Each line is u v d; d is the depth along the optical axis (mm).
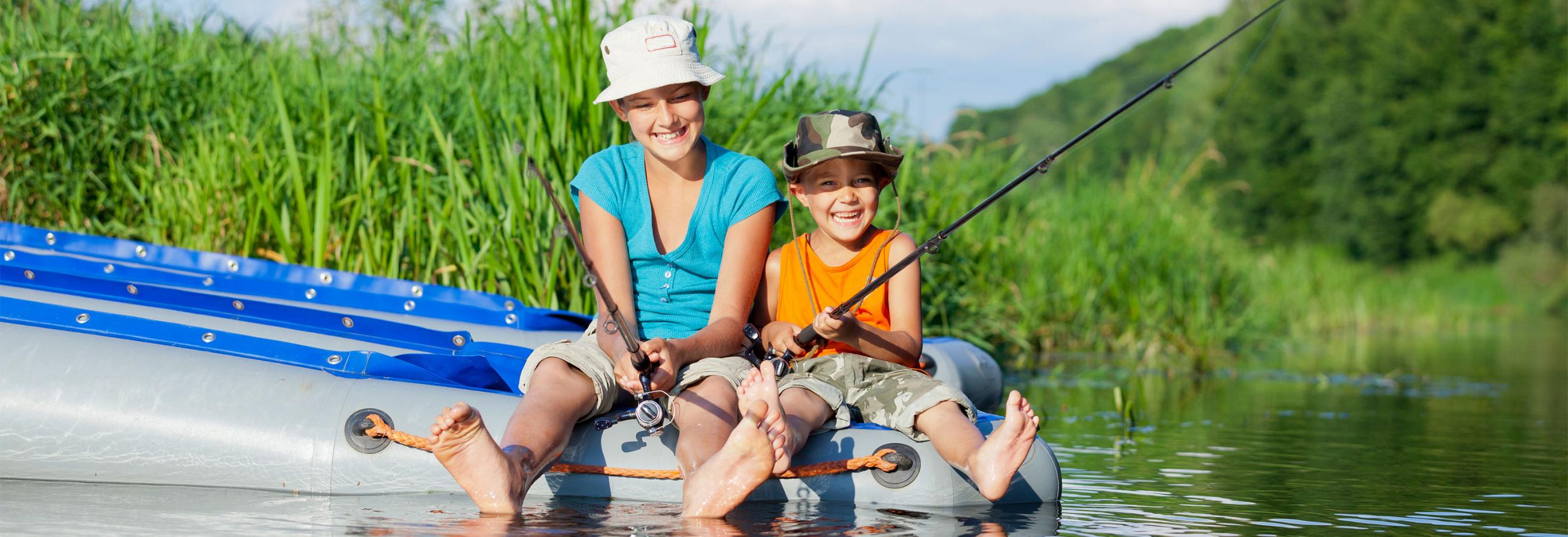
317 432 2658
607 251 2908
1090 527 2465
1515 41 27938
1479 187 27891
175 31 6336
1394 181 27922
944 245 6223
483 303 3943
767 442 2371
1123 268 8242
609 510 2486
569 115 4566
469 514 2406
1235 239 12102
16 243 4113
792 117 5516
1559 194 26297
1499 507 2781
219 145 5215
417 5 6320
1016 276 7727
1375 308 15906
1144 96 2734
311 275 4082
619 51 2873
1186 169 10484
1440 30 28328
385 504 2516
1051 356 7703
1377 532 2494
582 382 2664
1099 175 9727
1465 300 23875
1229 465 3410
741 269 2896
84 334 2871
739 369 2756
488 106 5180
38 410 2705
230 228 5074
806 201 2977
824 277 2957
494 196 4645
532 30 5453
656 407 2564
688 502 2414
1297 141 28562
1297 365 7855
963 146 7332
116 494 2580
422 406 2691
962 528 2396
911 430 2695
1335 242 27875
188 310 3420
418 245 4664
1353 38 28844
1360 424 4488
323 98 5125
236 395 2725
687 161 2949
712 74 2900
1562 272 24688
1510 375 7176
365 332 3318
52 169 5543
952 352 4250
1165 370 7039
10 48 5617
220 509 2424
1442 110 27891
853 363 2818
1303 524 2559
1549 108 27469
